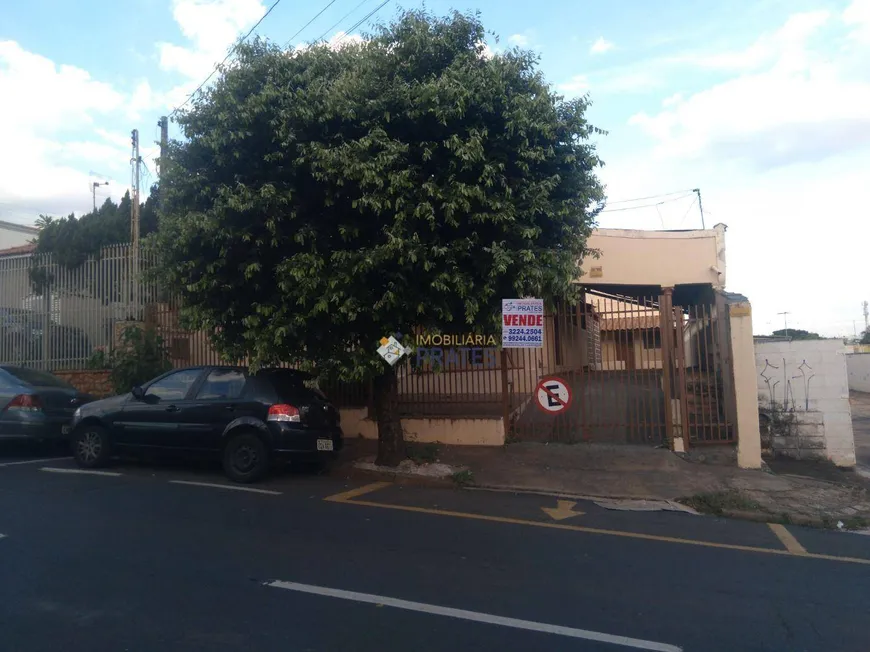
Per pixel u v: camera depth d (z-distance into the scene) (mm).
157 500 8555
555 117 9367
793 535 7820
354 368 9438
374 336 9805
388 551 6656
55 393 11680
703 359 16047
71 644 4484
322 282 8789
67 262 15477
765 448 12133
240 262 9234
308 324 9422
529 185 9125
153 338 14242
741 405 10883
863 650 4621
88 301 15430
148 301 14875
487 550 6797
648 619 5086
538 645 4590
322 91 8883
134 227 15391
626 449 11359
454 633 4746
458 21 9398
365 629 4789
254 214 8891
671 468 10539
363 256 8719
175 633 4672
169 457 10586
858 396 30250
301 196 9281
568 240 9664
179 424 10023
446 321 9820
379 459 10734
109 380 14289
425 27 9266
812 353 12016
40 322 15812
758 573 6285
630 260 16344
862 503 9070
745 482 9891
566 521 8156
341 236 9148
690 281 16312
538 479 10133
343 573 5953
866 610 5352
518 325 9516
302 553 6508
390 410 10766
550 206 9172
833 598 5621
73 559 6184
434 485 10008
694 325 14891
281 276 8992
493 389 12164
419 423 12250
